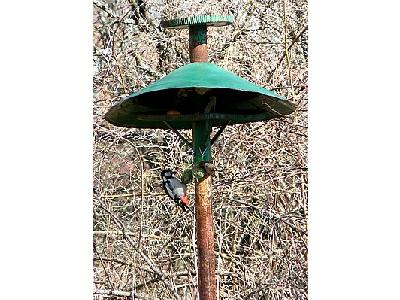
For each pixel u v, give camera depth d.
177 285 6.59
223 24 4.37
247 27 6.80
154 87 4.04
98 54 6.80
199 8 6.70
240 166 6.66
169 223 6.80
